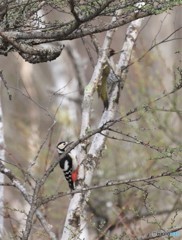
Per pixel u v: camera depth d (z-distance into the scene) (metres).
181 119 17.88
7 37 7.99
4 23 8.66
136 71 18.11
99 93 12.52
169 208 16.25
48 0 8.54
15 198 18.03
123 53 12.71
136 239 9.73
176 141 17.62
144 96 17.88
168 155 9.63
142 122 16.84
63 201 16.38
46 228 9.95
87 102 11.67
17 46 8.12
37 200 9.10
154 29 25.36
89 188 9.14
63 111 20.14
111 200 16.72
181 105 17.83
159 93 18.03
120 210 14.39
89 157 11.59
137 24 12.76
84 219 11.16
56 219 16.31
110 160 18.03
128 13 8.57
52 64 24.38
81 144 11.58
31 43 8.85
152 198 16.28
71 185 11.64
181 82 9.93
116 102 12.51
